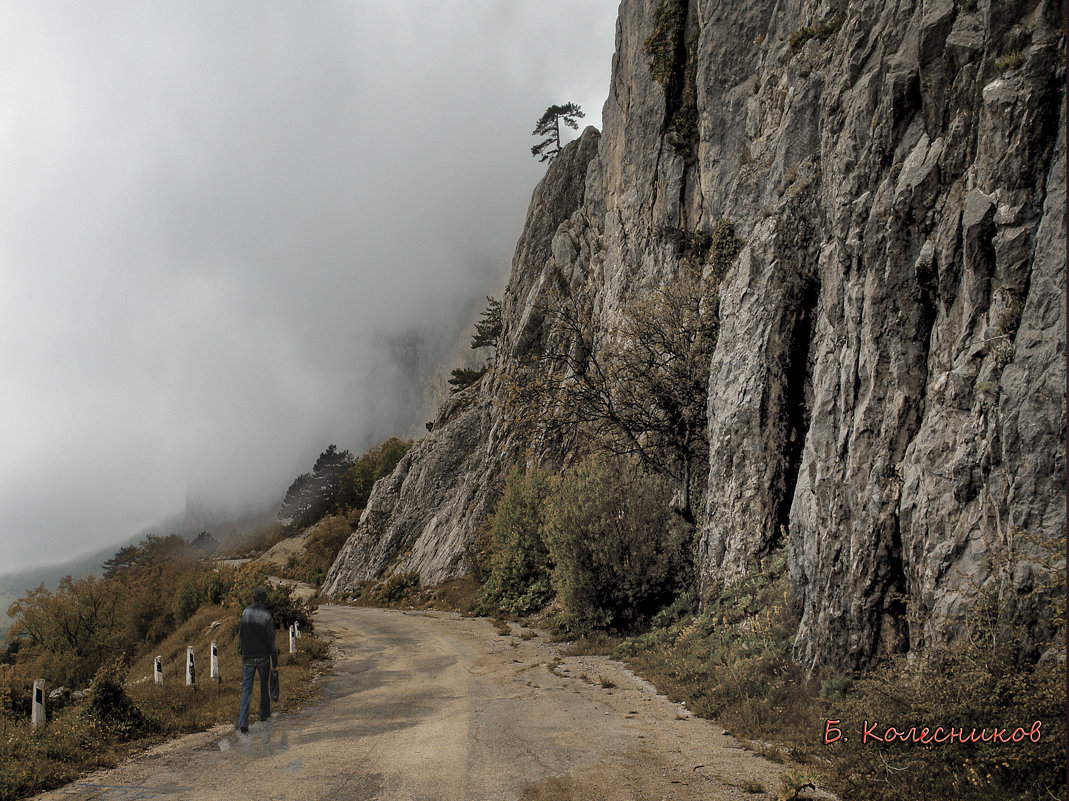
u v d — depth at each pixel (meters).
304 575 76.56
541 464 27.67
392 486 60.12
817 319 13.58
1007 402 6.67
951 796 5.12
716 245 19.73
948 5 8.96
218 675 12.73
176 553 109.50
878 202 9.52
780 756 6.75
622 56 34.28
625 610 16.22
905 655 7.90
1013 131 7.29
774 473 13.35
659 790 5.88
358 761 7.07
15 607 30.89
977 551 6.89
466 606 28.64
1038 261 6.80
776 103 19.47
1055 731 4.89
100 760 7.26
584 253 37.47
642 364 18.58
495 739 7.90
